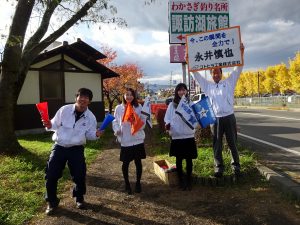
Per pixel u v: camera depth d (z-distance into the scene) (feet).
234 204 16.58
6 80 28.84
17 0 28.22
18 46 28.78
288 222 14.28
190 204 16.97
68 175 22.63
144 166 25.84
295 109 110.11
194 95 45.19
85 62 56.54
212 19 33.65
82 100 16.12
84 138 16.44
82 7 30.42
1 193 18.03
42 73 50.57
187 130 18.75
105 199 18.33
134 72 92.38
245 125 55.21
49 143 37.06
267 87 190.19
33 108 49.32
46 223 15.29
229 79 19.98
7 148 28.63
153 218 15.48
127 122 18.78
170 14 33.35
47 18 30.58
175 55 34.22
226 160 21.80
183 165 21.70
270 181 19.30
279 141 36.01
